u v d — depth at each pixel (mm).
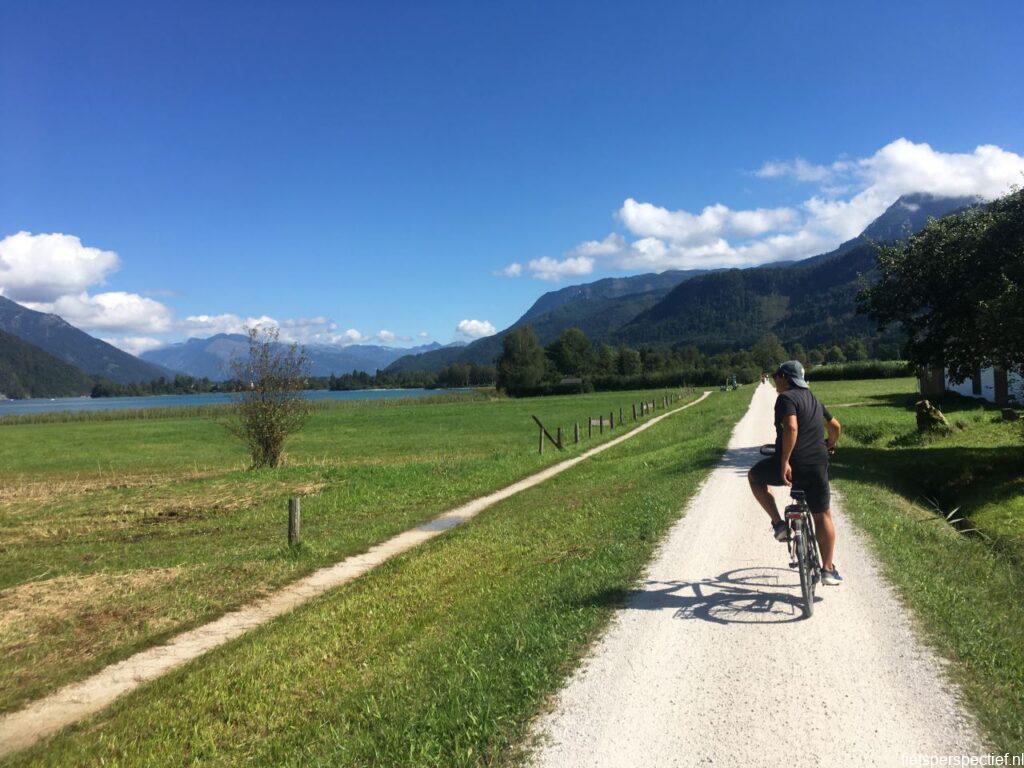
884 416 30547
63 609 8961
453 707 4402
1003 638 4977
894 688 4262
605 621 5762
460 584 8484
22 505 17594
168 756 4859
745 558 7652
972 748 3568
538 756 3732
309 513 15773
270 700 5574
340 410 76750
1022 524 10703
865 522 9000
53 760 5020
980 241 16844
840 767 3453
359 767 3953
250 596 9430
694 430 30766
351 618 7617
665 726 3945
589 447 28031
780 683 4398
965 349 17562
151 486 20141
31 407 180625
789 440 5699
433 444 34031
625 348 148125
